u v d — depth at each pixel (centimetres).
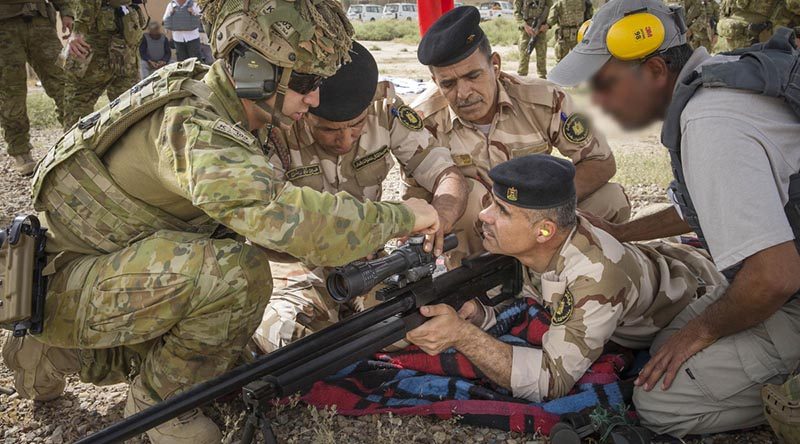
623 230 352
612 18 255
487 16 3781
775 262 239
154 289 262
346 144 331
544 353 300
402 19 4038
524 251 301
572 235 297
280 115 262
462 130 398
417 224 272
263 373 239
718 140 241
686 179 254
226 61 257
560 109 395
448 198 346
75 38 701
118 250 274
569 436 270
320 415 307
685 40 260
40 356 304
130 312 264
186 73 265
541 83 398
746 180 238
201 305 267
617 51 252
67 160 267
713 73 247
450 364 328
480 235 397
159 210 273
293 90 258
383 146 363
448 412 298
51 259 276
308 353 249
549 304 311
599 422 271
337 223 247
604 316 292
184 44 1193
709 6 965
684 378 279
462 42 354
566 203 290
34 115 1034
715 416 281
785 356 271
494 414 295
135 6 734
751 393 277
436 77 374
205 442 274
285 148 352
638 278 305
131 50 736
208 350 276
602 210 418
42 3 707
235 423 281
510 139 395
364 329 265
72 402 325
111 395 331
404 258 271
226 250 271
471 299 327
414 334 286
